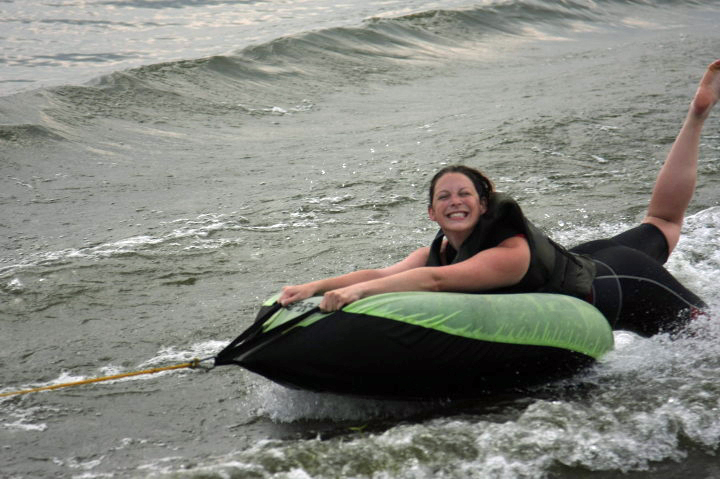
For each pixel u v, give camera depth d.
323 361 5.50
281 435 5.69
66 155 13.00
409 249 9.51
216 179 12.19
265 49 19.69
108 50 22.78
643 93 17.31
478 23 25.58
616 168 12.52
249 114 16.03
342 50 20.86
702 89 7.59
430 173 12.33
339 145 14.01
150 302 8.13
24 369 6.78
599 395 5.92
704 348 6.57
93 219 10.52
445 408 5.93
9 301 8.06
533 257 6.09
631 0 32.47
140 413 6.05
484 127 14.80
